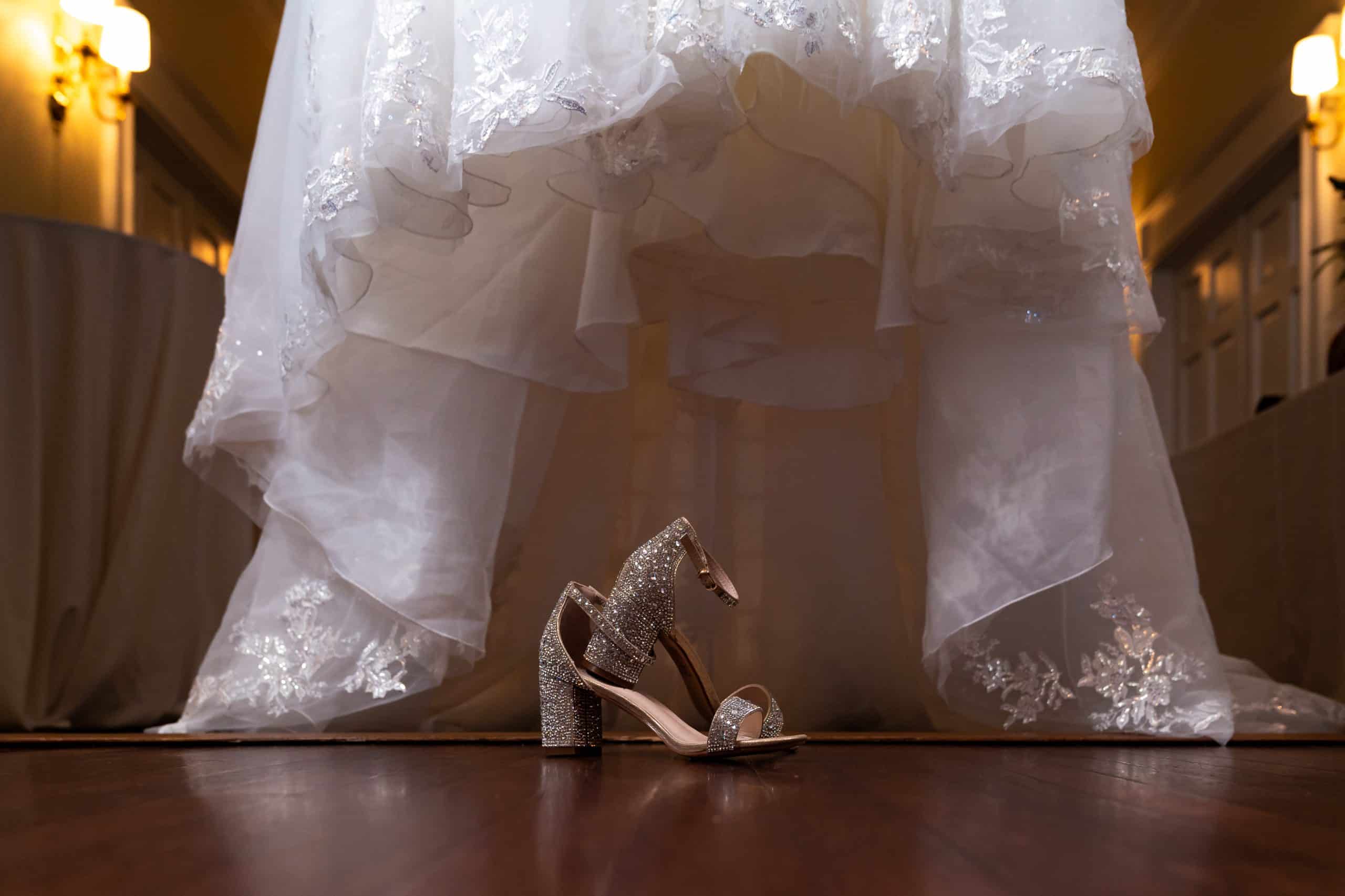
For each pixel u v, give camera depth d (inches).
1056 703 61.1
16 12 129.8
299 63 62.0
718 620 73.3
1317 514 93.2
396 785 41.8
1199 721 58.7
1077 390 61.2
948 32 56.5
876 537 74.4
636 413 75.1
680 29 54.7
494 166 60.5
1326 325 157.3
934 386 63.2
